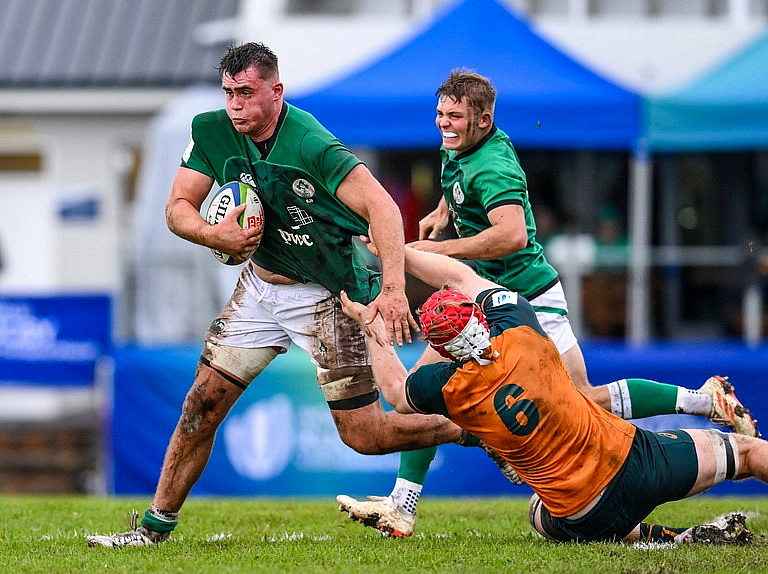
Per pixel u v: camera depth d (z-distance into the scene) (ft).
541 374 61.77
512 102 137.59
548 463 62.64
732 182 179.32
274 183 63.52
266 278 66.28
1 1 216.33
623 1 186.80
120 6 214.48
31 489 164.25
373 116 137.39
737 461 63.16
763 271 166.30
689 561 60.08
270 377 132.57
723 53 181.57
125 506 89.15
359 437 66.95
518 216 67.26
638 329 147.02
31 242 215.51
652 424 123.95
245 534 73.56
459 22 146.30
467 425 62.59
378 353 63.46
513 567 59.06
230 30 198.70
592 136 138.21
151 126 209.36
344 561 61.82
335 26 183.93
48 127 210.79
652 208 179.32
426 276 64.80
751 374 129.49
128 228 212.43
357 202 62.54
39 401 181.78
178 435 67.00
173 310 144.36
